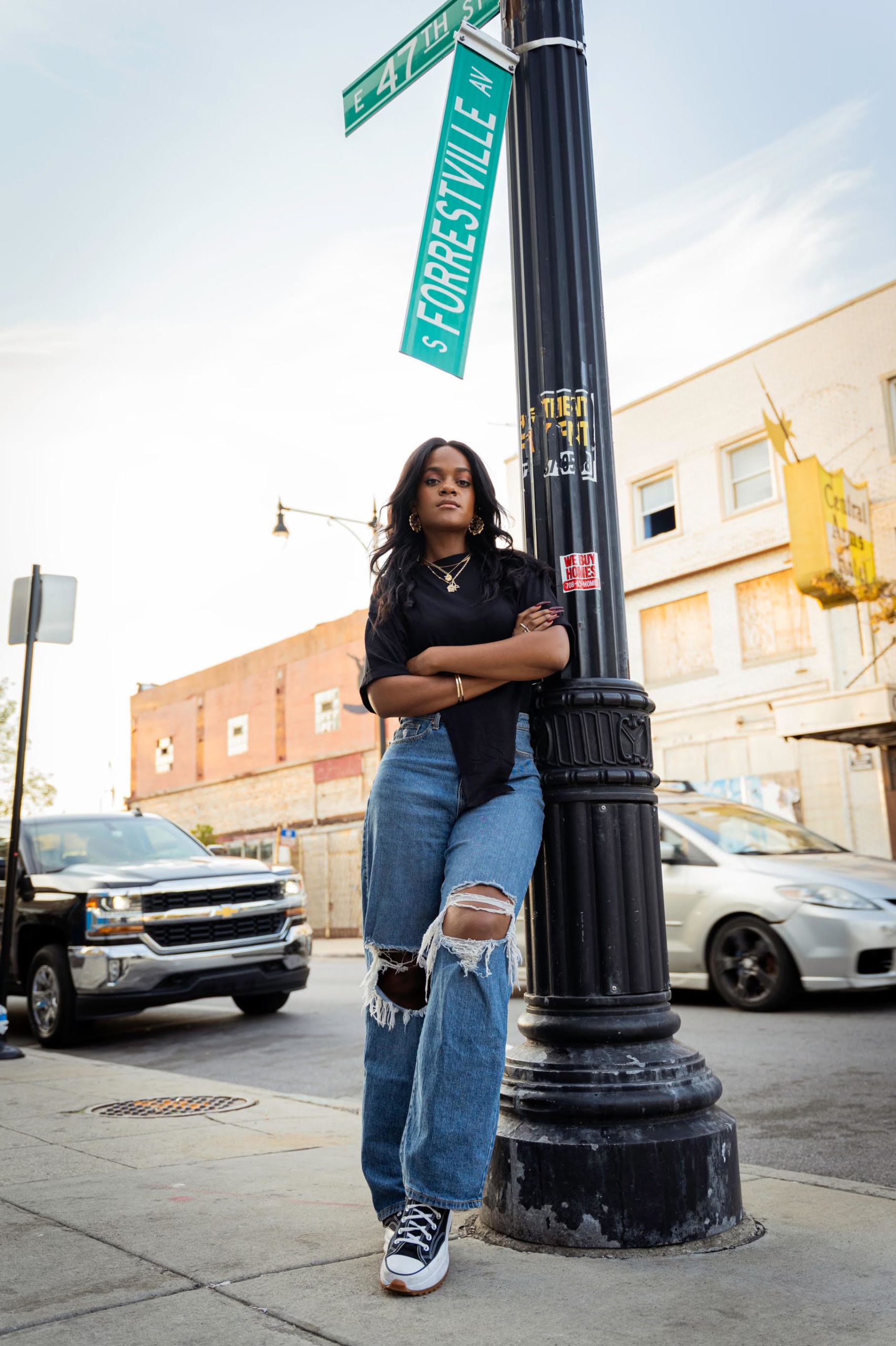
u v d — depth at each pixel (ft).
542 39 10.88
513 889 8.09
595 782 9.24
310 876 98.63
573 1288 7.49
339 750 96.53
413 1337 6.62
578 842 9.20
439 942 7.89
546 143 10.63
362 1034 24.75
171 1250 8.42
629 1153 8.42
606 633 9.69
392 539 9.30
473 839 8.20
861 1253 8.13
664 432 67.92
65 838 29.60
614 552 10.00
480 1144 7.79
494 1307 7.14
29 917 26.84
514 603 9.04
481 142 10.71
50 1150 12.39
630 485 69.97
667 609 67.41
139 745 129.49
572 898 9.16
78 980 25.20
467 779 8.43
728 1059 19.33
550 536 9.89
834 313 59.67
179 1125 14.05
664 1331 6.68
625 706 9.46
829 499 56.18
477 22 12.08
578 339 10.18
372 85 13.56
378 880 8.63
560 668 8.61
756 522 62.59
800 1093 16.42
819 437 59.98
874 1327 6.65
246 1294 7.41
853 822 57.00
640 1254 8.20
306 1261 8.14
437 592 9.00
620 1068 8.77
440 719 8.62
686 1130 8.64
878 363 57.82
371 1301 7.27
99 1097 16.39
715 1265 7.95
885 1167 12.37
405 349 10.18
